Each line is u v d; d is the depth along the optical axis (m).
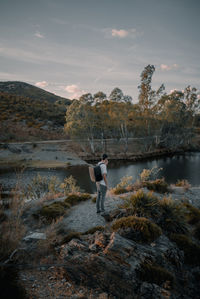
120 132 53.91
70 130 44.03
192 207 6.46
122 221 4.03
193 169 31.11
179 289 3.05
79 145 49.81
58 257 3.20
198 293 3.12
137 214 4.85
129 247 3.26
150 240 3.69
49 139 55.31
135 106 46.59
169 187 9.18
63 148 46.81
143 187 8.70
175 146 54.81
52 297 2.40
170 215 4.95
